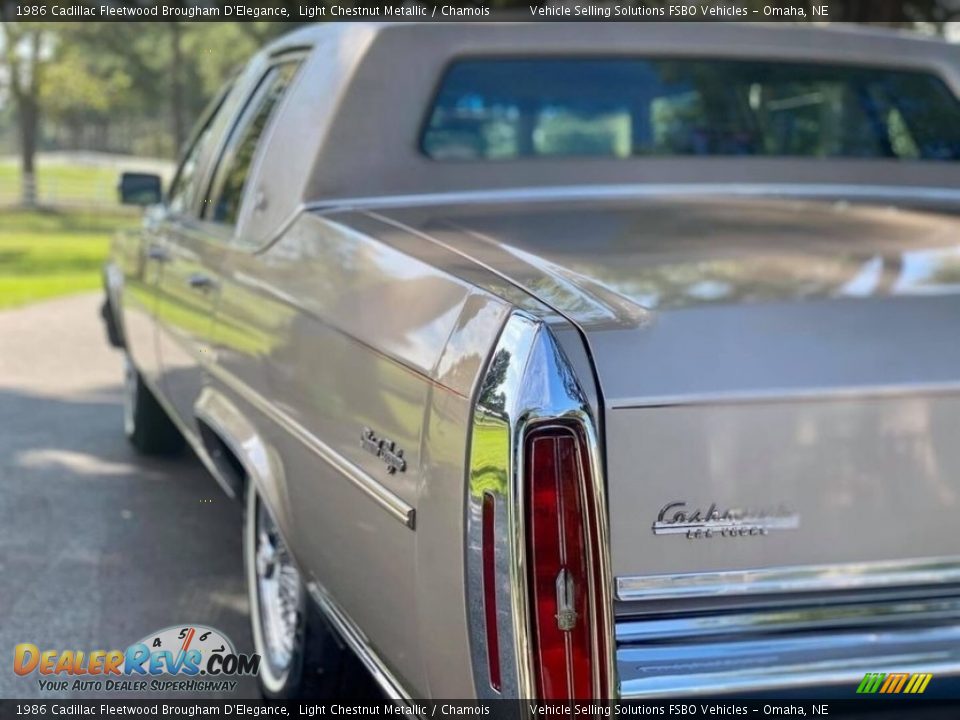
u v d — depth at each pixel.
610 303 2.09
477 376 1.92
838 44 4.17
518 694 1.84
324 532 2.53
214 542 4.62
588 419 1.86
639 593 2.03
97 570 4.27
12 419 6.75
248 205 3.36
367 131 3.39
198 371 3.62
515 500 1.83
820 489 2.11
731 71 4.11
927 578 2.16
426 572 2.03
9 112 45.72
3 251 19.64
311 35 3.72
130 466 5.72
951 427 2.17
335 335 2.48
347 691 2.95
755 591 2.08
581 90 3.95
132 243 5.06
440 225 3.02
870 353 2.13
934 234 3.45
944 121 4.32
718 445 2.05
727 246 3.14
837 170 4.18
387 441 2.20
